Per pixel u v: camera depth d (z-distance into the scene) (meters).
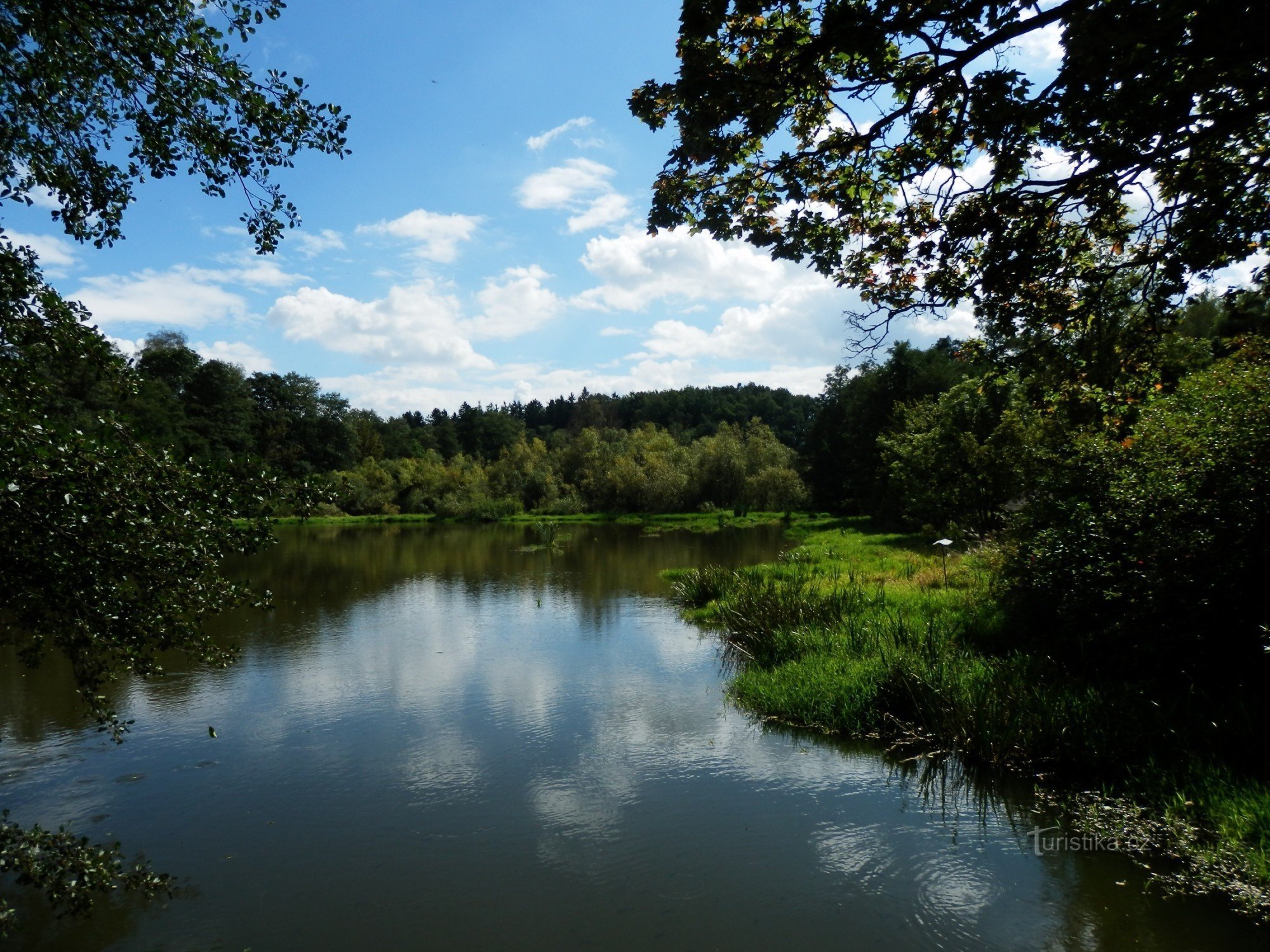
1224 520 7.41
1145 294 5.34
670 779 7.36
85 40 4.71
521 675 11.31
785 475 54.50
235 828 6.48
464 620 15.81
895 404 37.94
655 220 5.71
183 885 5.62
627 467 61.66
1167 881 5.29
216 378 56.41
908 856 5.79
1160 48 3.79
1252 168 4.58
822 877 5.53
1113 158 4.45
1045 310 5.70
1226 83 3.91
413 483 65.56
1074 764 7.05
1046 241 5.41
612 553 29.92
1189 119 4.21
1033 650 9.55
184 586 4.73
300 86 5.03
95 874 4.71
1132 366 5.62
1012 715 7.50
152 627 4.78
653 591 19.69
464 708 9.73
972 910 5.07
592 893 5.41
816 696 9.07
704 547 31.34
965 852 5.82
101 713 5.14
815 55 4.49
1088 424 6.43
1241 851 5.31
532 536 41.69
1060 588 9.45
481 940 4.90
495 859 5.91
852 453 43.75
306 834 6.36
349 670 11.67
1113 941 4.66
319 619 16.02
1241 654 7.29
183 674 11.44
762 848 5.98
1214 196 4.71
